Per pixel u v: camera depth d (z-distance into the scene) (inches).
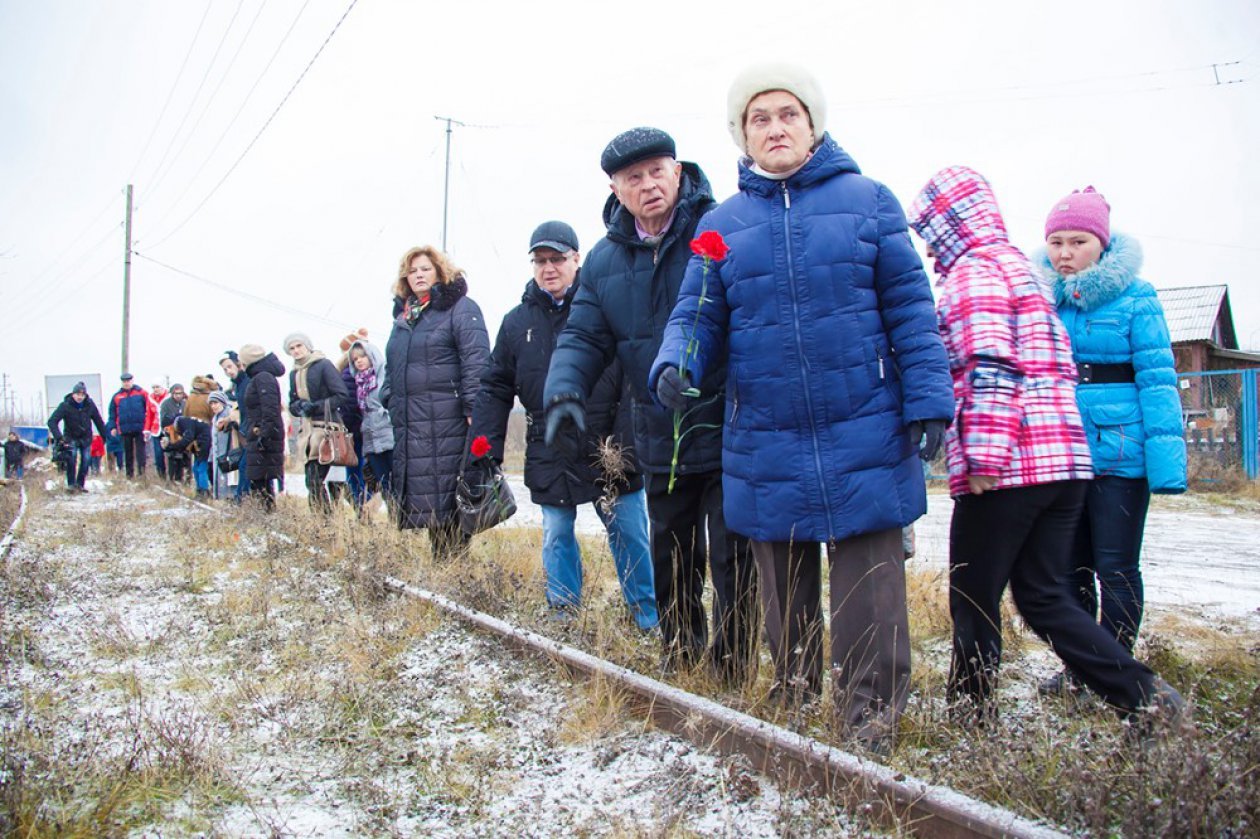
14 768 107.4
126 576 254.2
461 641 172.1
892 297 114.5
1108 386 149.5
